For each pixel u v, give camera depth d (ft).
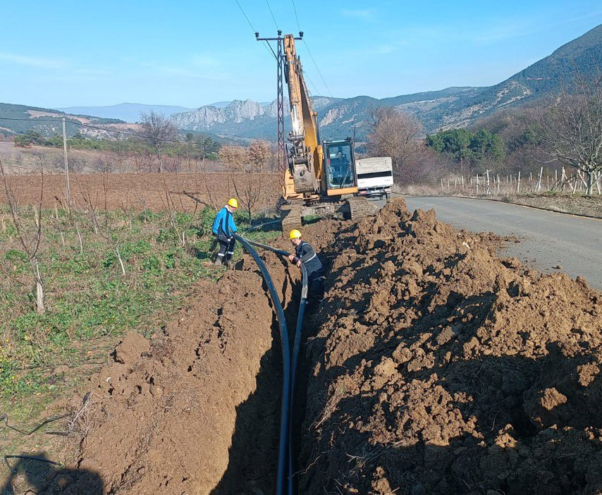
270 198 100.42
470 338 18.08
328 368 22.45
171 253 52.34
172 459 18.72
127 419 20.33
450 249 33.27
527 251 40.52
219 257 48.42
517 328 17.52
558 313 17.87
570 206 64.59
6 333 31.22
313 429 19.92
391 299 25.36
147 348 27.73
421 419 15.35
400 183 181.57
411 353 19.35
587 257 37.58
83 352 29.78
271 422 25.20
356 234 45.19
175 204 94.53
